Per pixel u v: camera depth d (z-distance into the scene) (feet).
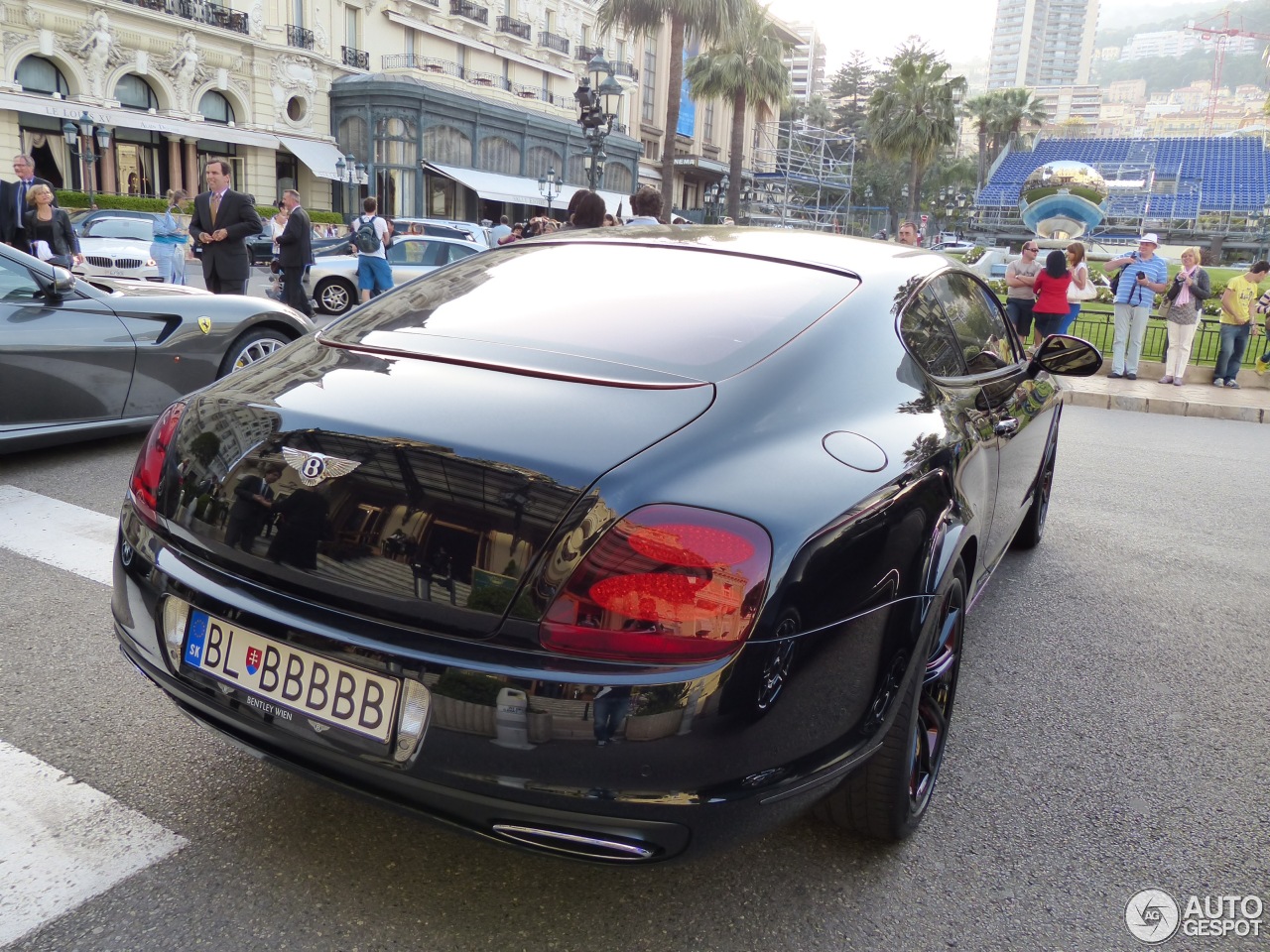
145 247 53.01
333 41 119.03
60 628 10.27
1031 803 8.34
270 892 6.56
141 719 8.63
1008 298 36.14
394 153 119.34
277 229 51.85
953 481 7.25
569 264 8.46
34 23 89.40
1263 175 219.00
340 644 5.55
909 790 7.13
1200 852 7.78
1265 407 35.12
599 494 5.29
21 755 7.95
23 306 15.33
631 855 5.36
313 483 5.81
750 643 5.25
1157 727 9.93
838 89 310.24
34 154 92.99
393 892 6.66
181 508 6.40
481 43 138.92
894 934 6.59
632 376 6.35
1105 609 13.37
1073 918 6.87
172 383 17.16
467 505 5.41
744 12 94.63
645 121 180.86
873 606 6.00
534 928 6.40
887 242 10.11
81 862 6.73
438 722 5.31
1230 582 14.88
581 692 5.13
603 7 92.99
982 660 11.39
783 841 7.54
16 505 14.20
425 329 7.34
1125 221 195.42
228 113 110.42
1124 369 42.16
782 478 5.76
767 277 8.02
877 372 7.36
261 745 6.07
